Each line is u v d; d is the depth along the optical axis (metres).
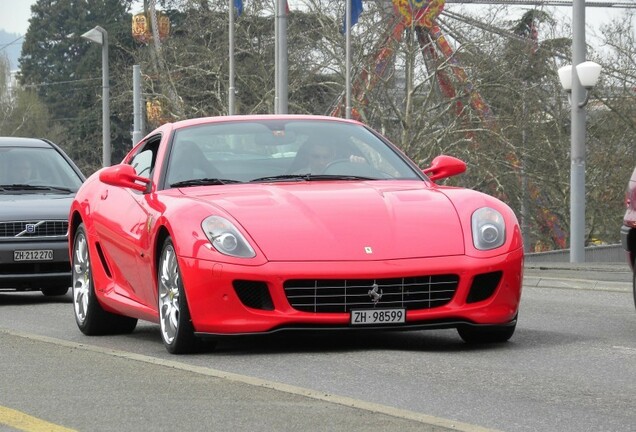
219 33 94.62
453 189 13.66
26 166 23.66
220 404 9.03
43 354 12.25
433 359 11.75
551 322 15.72
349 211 12.69
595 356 12.02
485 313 12.43
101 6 169.38
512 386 10.05
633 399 9.39
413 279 12.17
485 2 80.19
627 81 75.62
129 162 15.80
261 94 91.50
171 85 94.69
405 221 12.57
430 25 77.38
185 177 14.03
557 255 56.22
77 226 16.53
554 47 80.94
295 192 13.22
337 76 82.12
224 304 12.23
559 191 84.12
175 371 10.81
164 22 111.00
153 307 13.76
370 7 78.88
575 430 8.09
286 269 12.06
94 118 150.25
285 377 10.72
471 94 78.12
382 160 14.47
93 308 15.64
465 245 12.39
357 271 12.05
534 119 80.69
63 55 172.75
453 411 8.87
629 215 14.67
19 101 172.38
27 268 21.59
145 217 13.73
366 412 8.59
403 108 82.31
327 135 14.69
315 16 80.50
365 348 12.73
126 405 9.11
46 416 8.73
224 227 12.42
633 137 80.50
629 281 22.08
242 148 14.39
